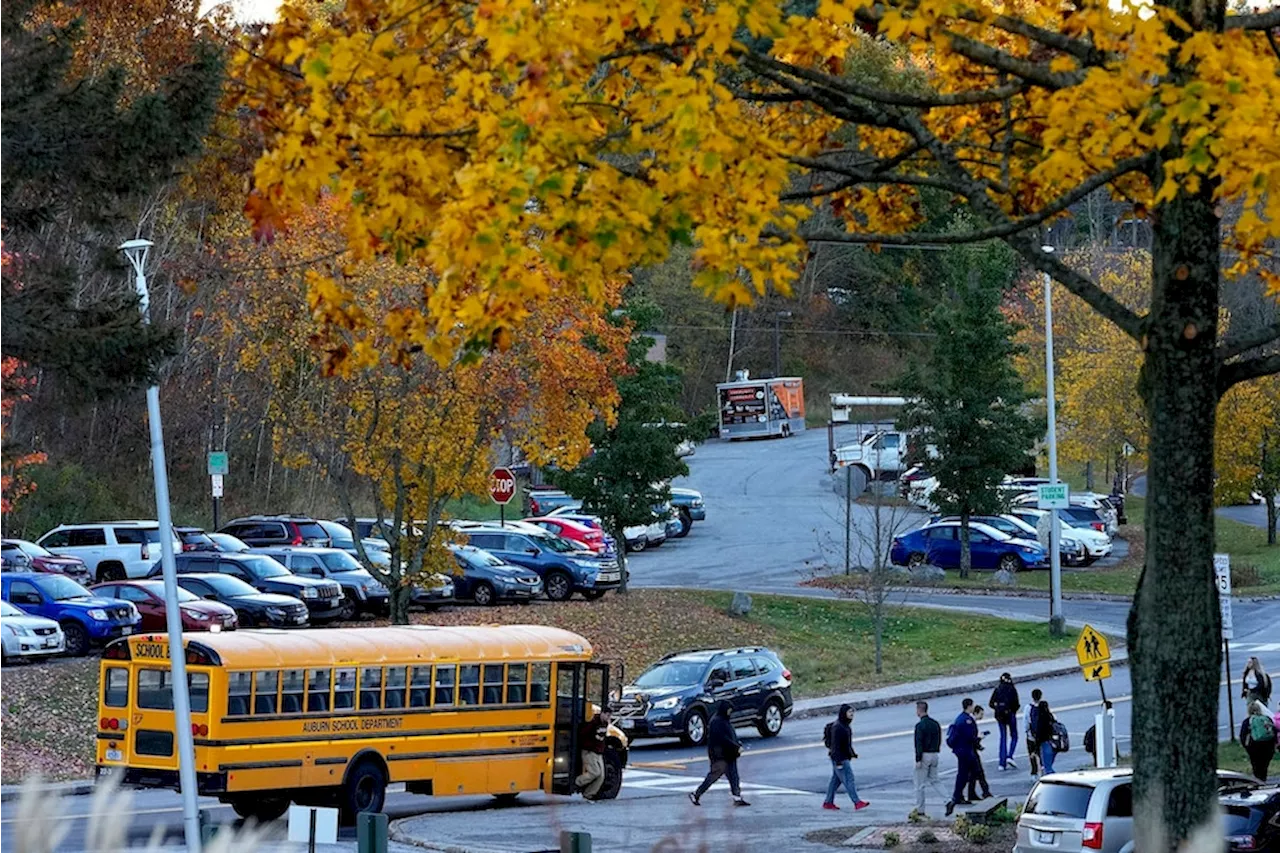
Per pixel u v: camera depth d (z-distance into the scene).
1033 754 46.25
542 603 71.00
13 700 48.53
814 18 14.13
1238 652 69.06
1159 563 15.18
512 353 56.69
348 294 14.72
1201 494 15.11
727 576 85.69
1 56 36.25
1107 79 13.38
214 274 54.41
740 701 54.12
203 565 63.84
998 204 17.52
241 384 86.62
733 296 13.41
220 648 34.91
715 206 13.51
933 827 35.97
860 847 33.53
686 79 13.02
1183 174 14.09
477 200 12.70
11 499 68.44
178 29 61.34
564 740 41.22
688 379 166.75
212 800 41.88
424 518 61.91
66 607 56.41
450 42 14.06
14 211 37.59
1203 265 14.96
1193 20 14.41
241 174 38.41
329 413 57.34
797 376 172.62
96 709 49.69
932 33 14.16
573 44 12.74
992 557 91.19
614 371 64.12
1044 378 119.31
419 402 55.84
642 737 52.69
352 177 13.89
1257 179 12.91
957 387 88.31
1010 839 32.81
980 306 87.94
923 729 39.44
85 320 35.53
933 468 89.19
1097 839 28.41
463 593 69.44
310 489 95.19
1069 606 81.06
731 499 117.75
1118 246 157.75
